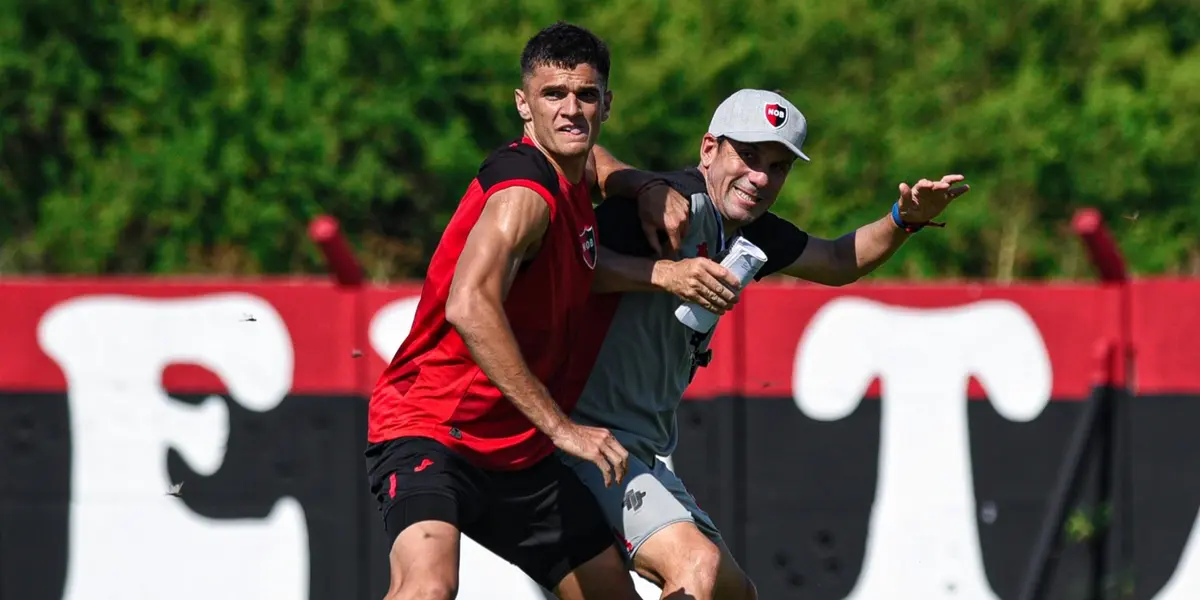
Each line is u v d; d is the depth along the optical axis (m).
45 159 53.59
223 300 25.59
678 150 54.50
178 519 25.59
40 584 25.59
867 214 53.03
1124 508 25.56
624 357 16.73
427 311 15.45
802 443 25.39
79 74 52.22
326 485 25.41
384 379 16.12
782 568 25.38
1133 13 58.00
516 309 15.14
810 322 25.44
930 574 25.45
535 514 16.31
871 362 25.47
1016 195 53.91
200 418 25.58
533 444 15.98
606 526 16.52
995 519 25.50
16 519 25.66
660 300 16.58
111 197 51.47
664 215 15.76
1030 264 54.53
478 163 52.44
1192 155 55.34
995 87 56.16
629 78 52.91
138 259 52.88
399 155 53.97
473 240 14.39
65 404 25.67
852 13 55.94
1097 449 25.66
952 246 52.59
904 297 25.50
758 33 55.94
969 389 25.53
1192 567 25.48
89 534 25.58
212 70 52.12
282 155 50.91
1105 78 56.38
